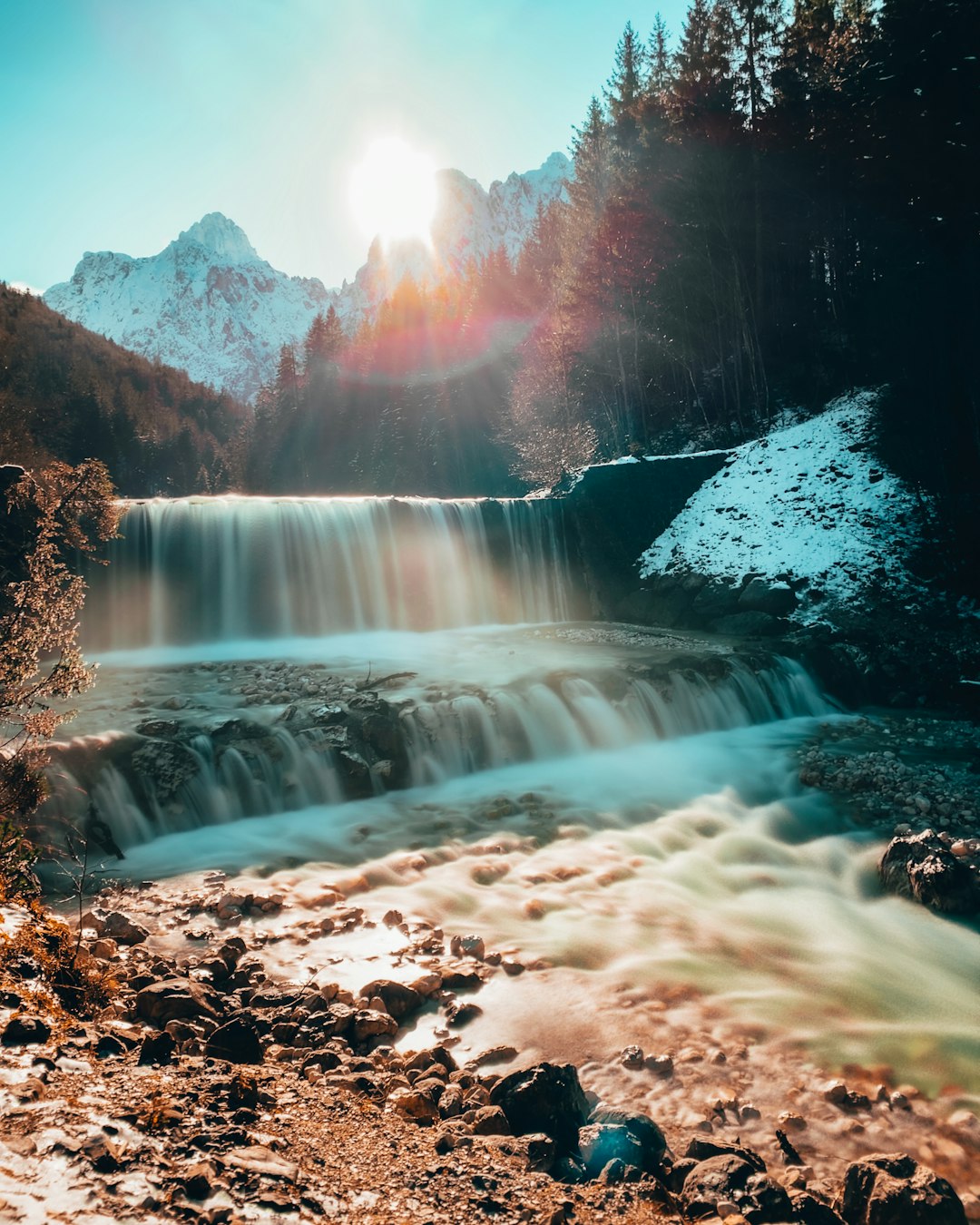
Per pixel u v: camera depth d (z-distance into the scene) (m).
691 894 8.98
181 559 20.69
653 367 43.84
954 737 15.88
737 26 40.53
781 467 28.16
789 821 11.49
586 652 19.67
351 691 14.63
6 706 8.13
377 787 12.18
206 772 11.05
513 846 10.20
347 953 7.30
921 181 25.41
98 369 121.62
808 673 18.81
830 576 22.98
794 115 36.03
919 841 9.52
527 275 75.00
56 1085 3.46
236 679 15.98
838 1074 5.73
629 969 7.19
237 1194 2.90
